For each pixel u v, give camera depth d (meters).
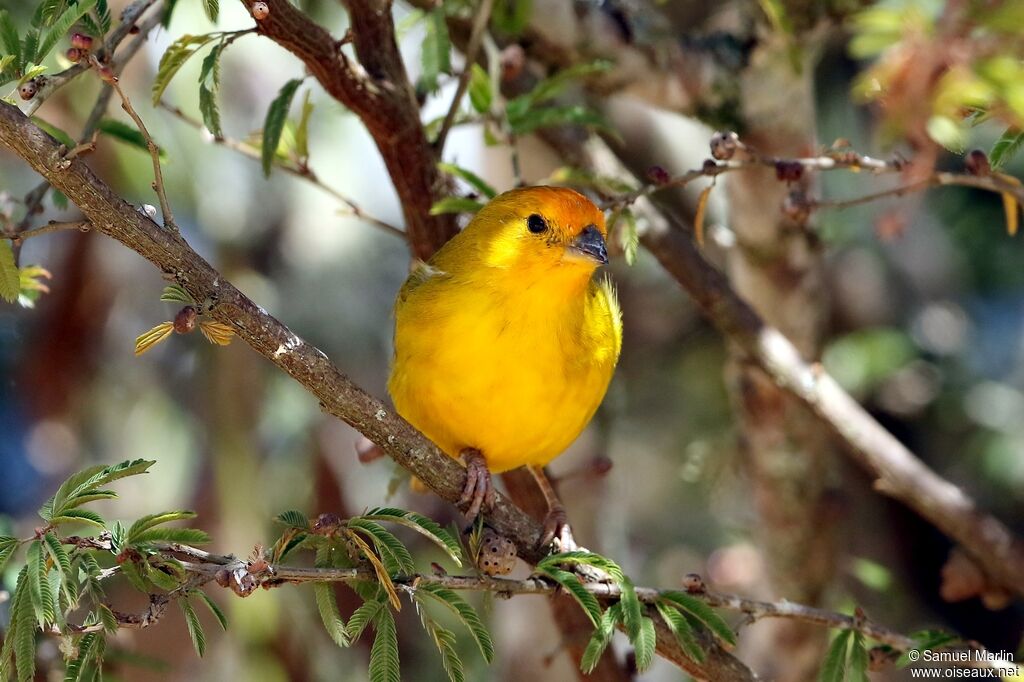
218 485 13.12
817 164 7.78
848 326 15.66
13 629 5.68
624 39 10.45
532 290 8.10
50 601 5.60
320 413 13.63
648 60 10.56
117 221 6.09
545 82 9.30
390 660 6.22
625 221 8.16
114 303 14.16
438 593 6.40
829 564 11.97
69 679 5.88
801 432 11.66
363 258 13.89
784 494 11.78
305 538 6.60
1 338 14.02
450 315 8.18
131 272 14.11
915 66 6.24
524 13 9.53
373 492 13.66
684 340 15.81
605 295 8.92
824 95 14.60
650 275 15.57
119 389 14.16
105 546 6.06
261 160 9.00
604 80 10.66
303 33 7.79
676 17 14.37
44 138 5.93
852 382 14.34
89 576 5.96
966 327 15.62
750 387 11.66
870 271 15.54
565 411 8.46
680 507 15.86
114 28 9.02
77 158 6.00
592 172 9.59
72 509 5.90
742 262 11.67
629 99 11.62
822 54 14.42
